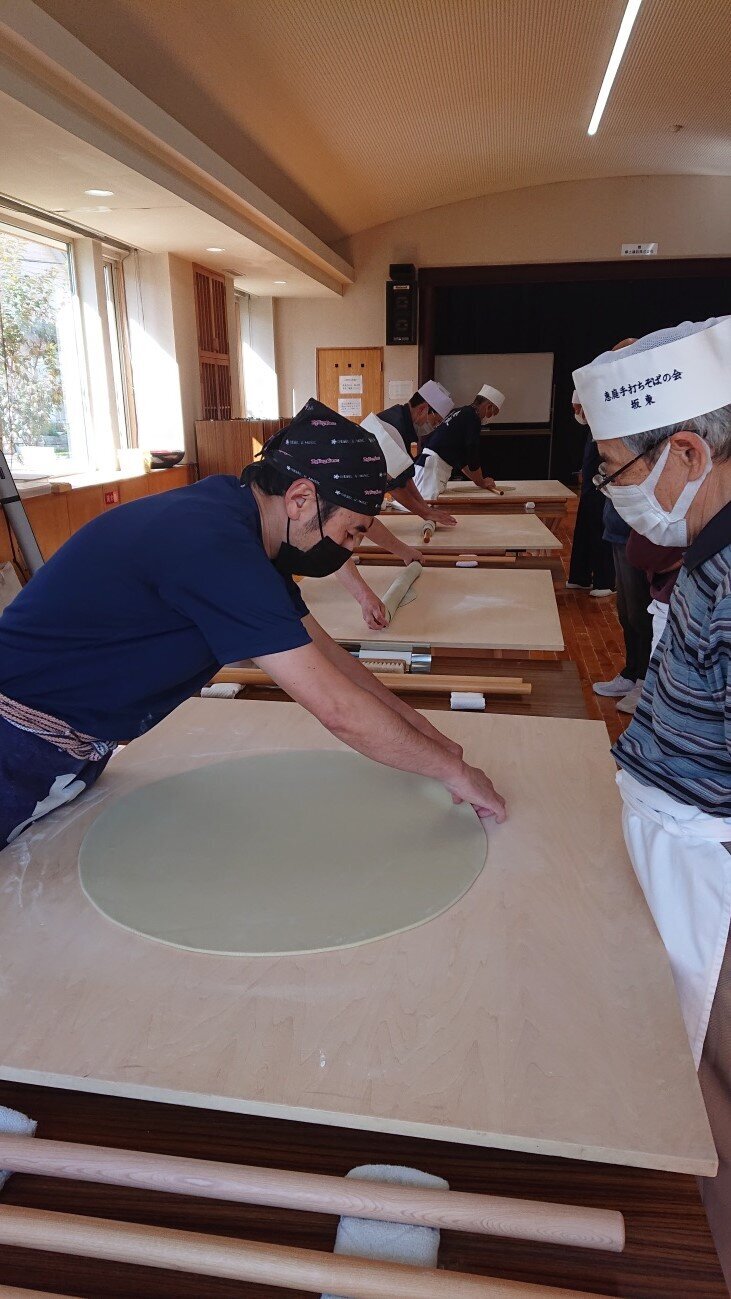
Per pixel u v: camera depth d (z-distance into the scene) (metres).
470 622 2.28
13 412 5.28
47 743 1.25
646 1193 0.80
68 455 6.02
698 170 9.52
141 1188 0.79
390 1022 0.89
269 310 10.34
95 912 1.08
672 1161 0.73
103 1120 0.89
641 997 0.92
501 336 11.54
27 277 5.39
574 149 8.73
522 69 6.61
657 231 9.88
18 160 4.08
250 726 1.68
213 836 1.26
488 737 1.61
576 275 10.20
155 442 7.13
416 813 1.32
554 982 0.95
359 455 1.18
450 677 1.96
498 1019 0.89
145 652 1.20
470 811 1.33
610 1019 0.89
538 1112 0.77
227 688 1.97
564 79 6.88
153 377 6.99
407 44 5.87
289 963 0.98
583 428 12.05
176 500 1.16
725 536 0.91
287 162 7.31
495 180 9.49
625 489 1.01
